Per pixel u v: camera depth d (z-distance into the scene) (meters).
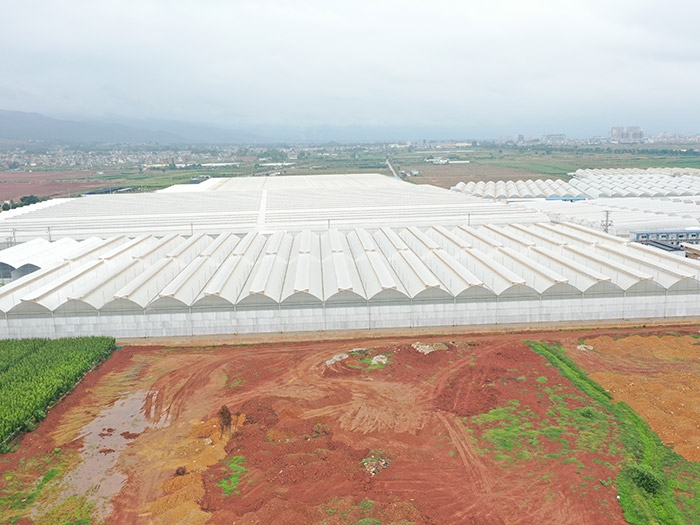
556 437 27.78
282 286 49.31
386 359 38.34
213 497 23.62
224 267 53.03
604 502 22.84
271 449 27.22
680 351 38.28
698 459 25.45
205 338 43.31
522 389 33.12
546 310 44.72
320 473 24.97
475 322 44.72
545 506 22.75
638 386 32.75
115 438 29.14
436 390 33.53
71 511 23.11
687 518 21.73
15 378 34.78
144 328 43.62
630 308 44.97
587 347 39.53
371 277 50.00
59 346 40.28
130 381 36.38
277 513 22.16
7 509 23.22
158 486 24.77
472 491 23.81
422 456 26.47
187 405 32.75
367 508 22.55
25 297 43.44
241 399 33.22
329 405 31.88
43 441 28.80
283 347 41.72
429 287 44.00
